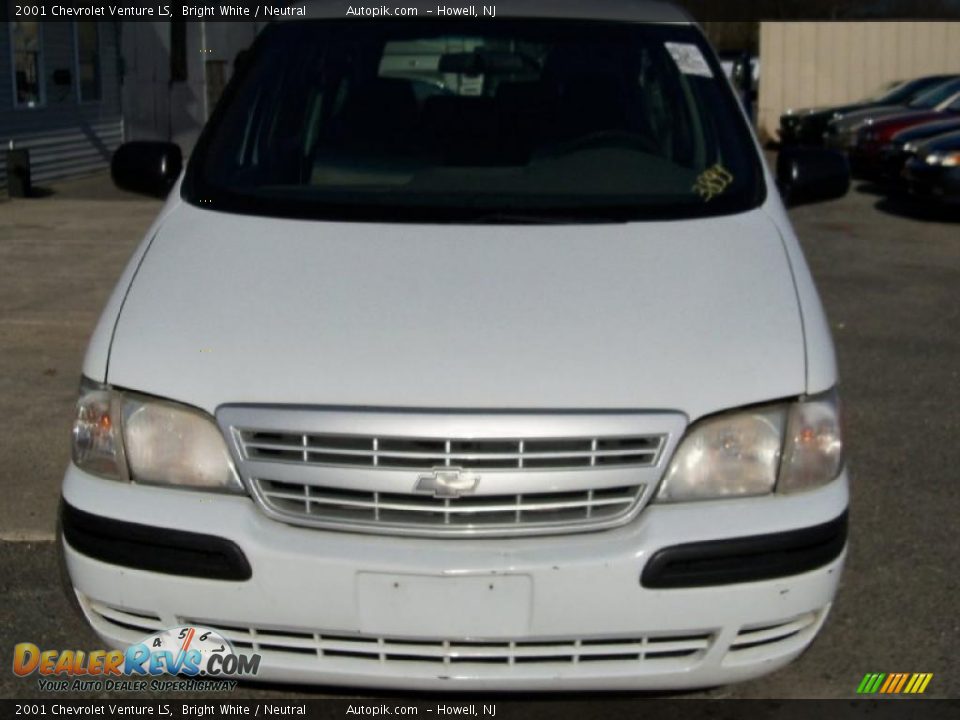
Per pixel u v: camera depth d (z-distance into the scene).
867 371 6.80
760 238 3.36
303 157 3.79
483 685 2.77
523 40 4.18
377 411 2.67
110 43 18.22
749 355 2.86
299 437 2.70
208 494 2.77
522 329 2.89
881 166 16.00
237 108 4.00
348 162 3.76
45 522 4.50
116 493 2.81
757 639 2.81
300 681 2.81
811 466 2.83
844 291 9.21
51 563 4.18
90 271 9.39
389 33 4.21
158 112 19.27
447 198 3.55
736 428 2.78
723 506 2.75
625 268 3.16
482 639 2.70
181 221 3.48
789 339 2.93
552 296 3.02
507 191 3.60
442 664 2.76
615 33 4.23
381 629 2.70
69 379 6.37
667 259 3.21
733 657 2.82
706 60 4.19
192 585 2.74
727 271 3.16
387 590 2.67
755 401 2.79
